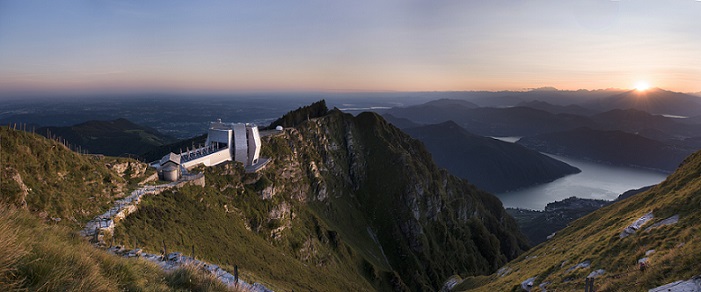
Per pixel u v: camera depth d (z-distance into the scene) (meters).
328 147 163.25
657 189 52.66
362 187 167.88
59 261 9.95
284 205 103.44
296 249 95.75
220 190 86.06
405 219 154.75
